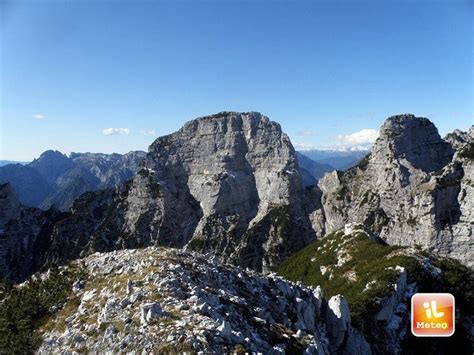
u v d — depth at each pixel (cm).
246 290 5269
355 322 6906
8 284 6184
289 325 4972
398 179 18250
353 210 19325
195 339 3281
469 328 7725
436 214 15112
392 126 19375
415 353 7000
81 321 4050
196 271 4903
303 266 12100
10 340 4209
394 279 7888
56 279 5112
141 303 3878
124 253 5572
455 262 9638
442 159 19775
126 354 3316
